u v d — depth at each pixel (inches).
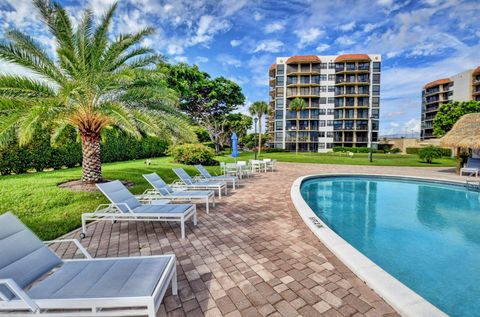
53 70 282.7
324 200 323.6
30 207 216.2
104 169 443.8
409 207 289.3
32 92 263.4
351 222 233.3
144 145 762.2
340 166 673.0
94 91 296.5
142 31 299.3
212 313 83.4
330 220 240.1
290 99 1796.3
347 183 434.3
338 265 116.1
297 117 1688.0
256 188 334.0
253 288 97.8
